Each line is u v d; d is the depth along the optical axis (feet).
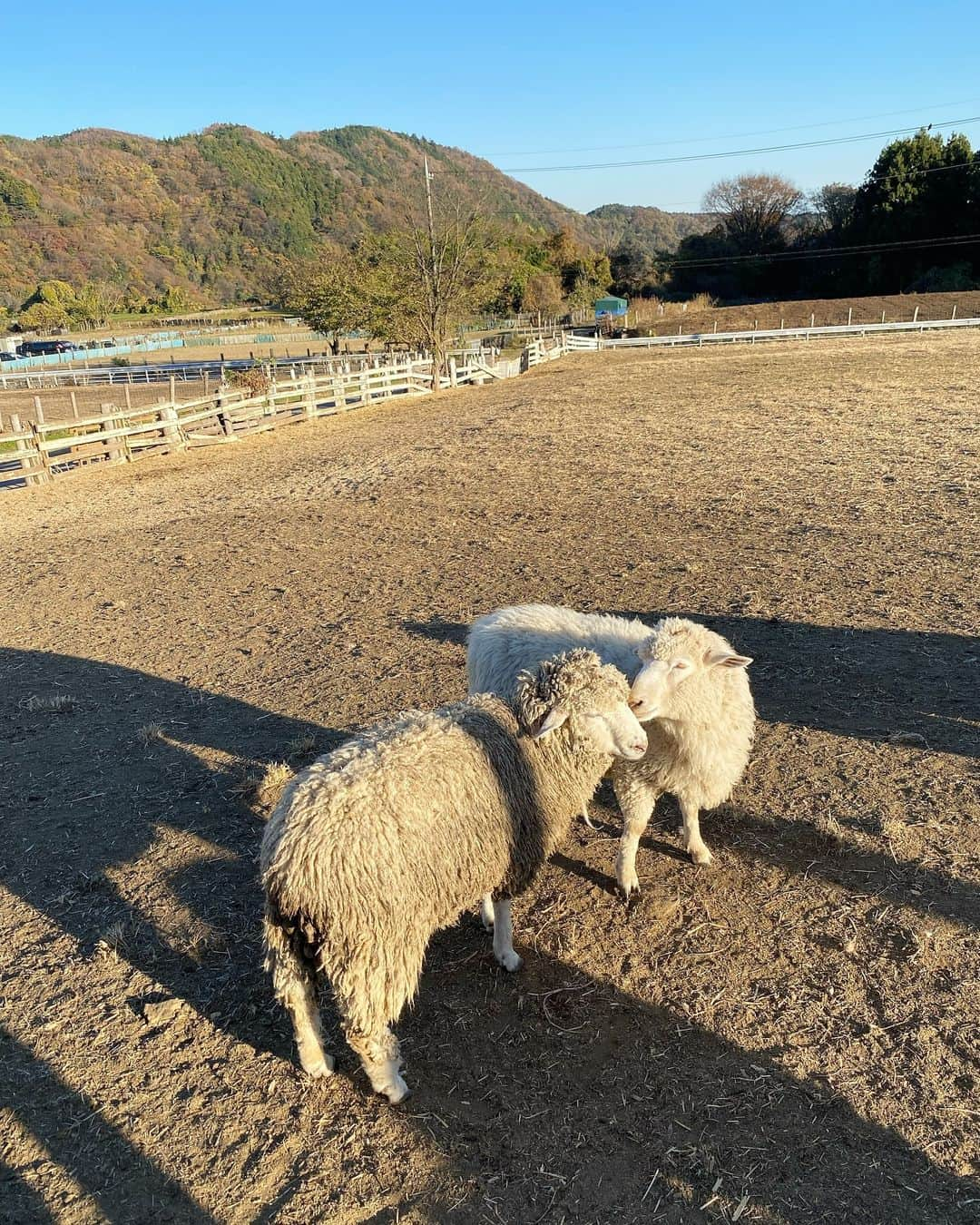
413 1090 11.15
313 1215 9.66
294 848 10.51
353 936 10.46
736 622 25.70
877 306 188.75
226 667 25.70
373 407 94.79
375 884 10.52
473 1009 12.46
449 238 133.18
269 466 60.64
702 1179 9.78
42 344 255.09
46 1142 10.71
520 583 31.09
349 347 212.23
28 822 17.92
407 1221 9.53
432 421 76.23
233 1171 10.23
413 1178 10.01
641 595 28.66
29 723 22.71
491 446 59.88
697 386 84.89
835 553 31.40
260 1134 10.67
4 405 126.41
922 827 15.44
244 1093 11.27
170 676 25.35
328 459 61.11
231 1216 9.72
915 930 13.14
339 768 11.53
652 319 224.74
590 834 16.71
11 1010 12.87
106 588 34.76
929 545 31.27
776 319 191.93
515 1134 10.44
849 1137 10.14
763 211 294.25
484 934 14.14
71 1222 9.75
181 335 270.87
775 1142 10.14
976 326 152.97
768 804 16.69
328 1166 10.21
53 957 13.96
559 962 13.29
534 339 194.70
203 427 77.87
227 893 15.25
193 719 22.33
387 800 11.03
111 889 15.57
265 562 36.70
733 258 293.84
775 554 31.94
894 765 17.43
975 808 15.79
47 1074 11.68
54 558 39.96
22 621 31.50
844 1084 10.79
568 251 309.42
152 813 17.95
